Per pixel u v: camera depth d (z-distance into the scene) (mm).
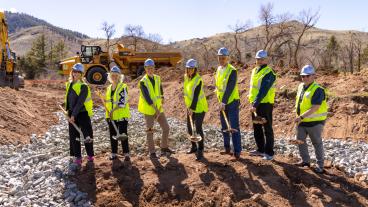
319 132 6816
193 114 7430
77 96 7227
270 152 7195
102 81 25328
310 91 6711
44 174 7234
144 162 7332
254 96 7121
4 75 19469
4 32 19438
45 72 53281
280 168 6832
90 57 26203
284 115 12594
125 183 6703
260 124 7352
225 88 7074
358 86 12938
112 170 7086
